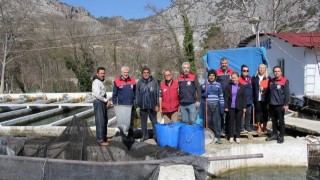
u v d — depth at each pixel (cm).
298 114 1597
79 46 4425
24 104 2059
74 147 781
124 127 844
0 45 4303
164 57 4403
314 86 1734
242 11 3488
